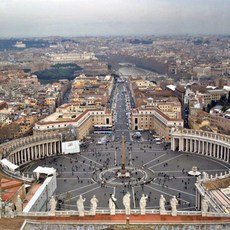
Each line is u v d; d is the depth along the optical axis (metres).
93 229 109.50
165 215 113.56
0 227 105.38
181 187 198.12
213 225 108.12
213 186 161.00
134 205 174.00
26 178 180.75
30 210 138.12
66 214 115.25
